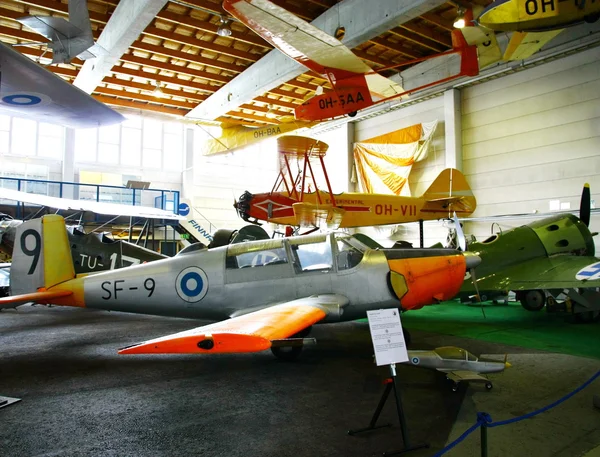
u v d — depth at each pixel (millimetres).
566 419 3115
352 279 5125
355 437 2832
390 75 13883
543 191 10820
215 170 20219
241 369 4582
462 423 3053
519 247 7758
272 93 14383
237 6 6613
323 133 17156
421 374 4293
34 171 17062
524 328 6867
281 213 9797
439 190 10852
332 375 4340
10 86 5117
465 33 8695
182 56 11547
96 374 4418
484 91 12102
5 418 3213
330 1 9359
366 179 15055
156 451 2662
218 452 2641
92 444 2764
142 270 5648
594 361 4754
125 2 8617
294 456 2580
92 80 11406
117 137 18922
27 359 5039
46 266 5871
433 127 13016
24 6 9102
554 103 10672
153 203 19328
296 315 3787
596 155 9914
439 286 5262
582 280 6160
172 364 4809
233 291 5340
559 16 6777
